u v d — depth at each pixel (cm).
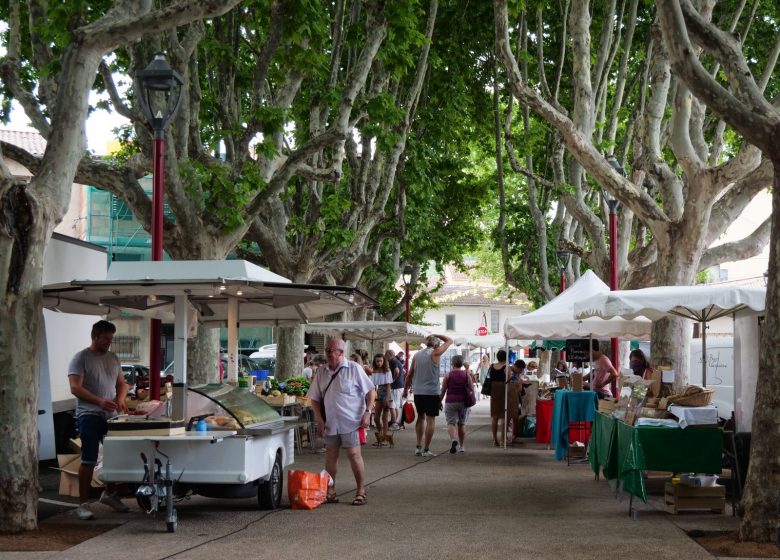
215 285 959
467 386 1805
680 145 1619
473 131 3206
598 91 2241
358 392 1117
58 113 932
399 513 1046
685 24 937
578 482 1341
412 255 3403
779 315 842
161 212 1136
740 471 1078
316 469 1486
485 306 6838
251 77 1839
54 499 1132
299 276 2152
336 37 1833
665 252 1673
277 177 1616
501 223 3056
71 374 1005
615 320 1780
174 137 1555
